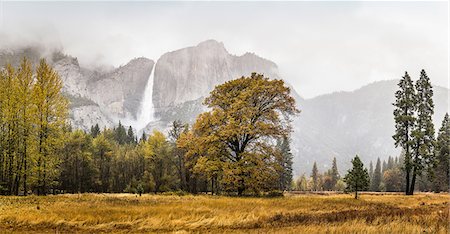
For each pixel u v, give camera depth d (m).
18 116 31.08
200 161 36.44
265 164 35.50
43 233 13.72
